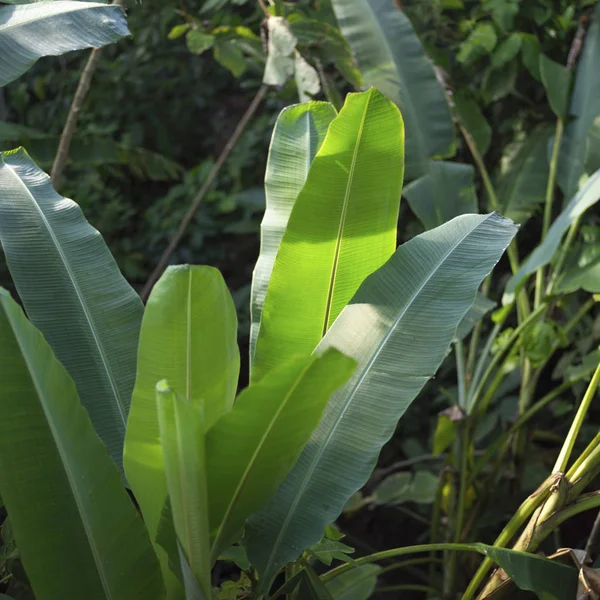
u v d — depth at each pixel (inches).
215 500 120.5
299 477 128.0
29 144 229.9
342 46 202.8
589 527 223.8
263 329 135.6
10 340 116.0
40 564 119.3
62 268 137.6
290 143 145.5
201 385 120.8
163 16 383.9
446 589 195.3
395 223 133.6
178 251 392.5
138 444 120.6
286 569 141.3
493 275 272.1
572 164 205.6
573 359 233.6
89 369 135.3
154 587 123.8
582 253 184.1
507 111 247.3
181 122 420.8
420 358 127.0
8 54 133.7
